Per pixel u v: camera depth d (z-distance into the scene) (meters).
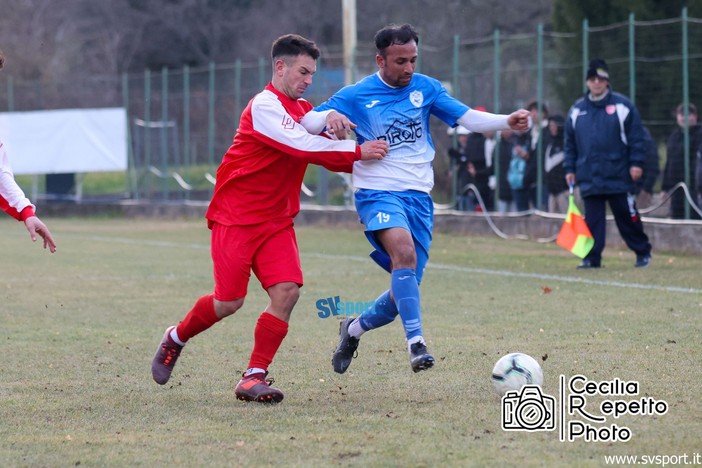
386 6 87.00
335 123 13.53
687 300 22.31
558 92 42.16
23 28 94.94
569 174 29.73
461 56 45.22
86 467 10.77
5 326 20.73
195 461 10.90
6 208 13.73
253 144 13.56
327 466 10.59
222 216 13.85
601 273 27.98
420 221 14.71
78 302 24.41
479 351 17.00
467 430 11.97
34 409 13.41
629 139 28.67
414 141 14.77
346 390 14.34
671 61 35.75
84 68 99.94
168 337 14.46
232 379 15.29
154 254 37.16
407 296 13.85
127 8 108.38
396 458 10.84
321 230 47.50
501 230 41.25
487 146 42.22
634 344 17.20
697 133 33.69
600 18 45.72
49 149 60.88
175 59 110.12
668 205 34.81
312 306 23.17
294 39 13.75
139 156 60.00
